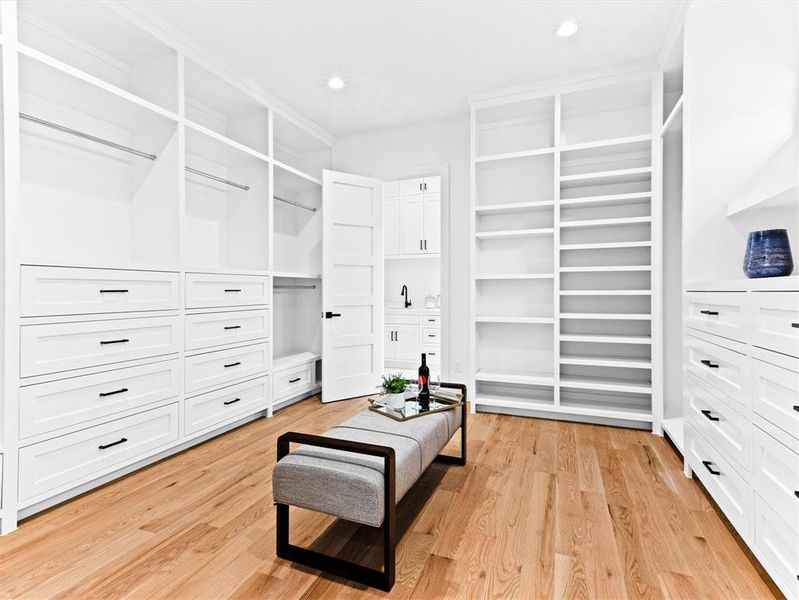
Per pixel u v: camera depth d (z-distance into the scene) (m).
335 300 3.97
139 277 2.36
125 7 2.32
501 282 3.84
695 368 2.20
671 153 3.21
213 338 2.88
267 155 3.51
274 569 1.55
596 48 2.85
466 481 2.29
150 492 2.14
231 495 2.12
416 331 5.81
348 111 3.82
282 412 3.60
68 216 2.46
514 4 2.39
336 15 2.48
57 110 2.40
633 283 3.44
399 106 3.73
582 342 3.59
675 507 1.99
